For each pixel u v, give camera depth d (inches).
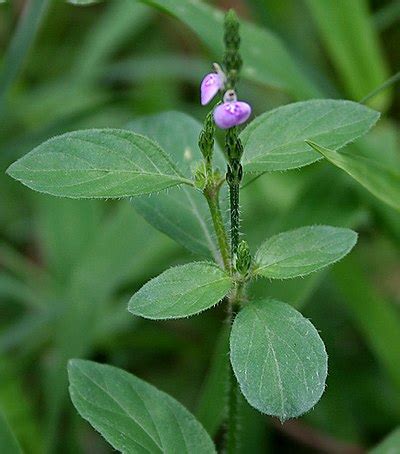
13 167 9.0
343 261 12.9
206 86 8.7
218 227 9.2
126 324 14.7
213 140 9.0
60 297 14.9
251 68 13.0
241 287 9.2
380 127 14.7
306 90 13.2
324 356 8.6
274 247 9.2
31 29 13.0
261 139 9.4
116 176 9.1
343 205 13.0
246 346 8.7
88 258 13.8
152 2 12.4
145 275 14.3
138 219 14.0
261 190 14.7
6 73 13.1
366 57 14.2
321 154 9.3
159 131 10.7
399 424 13.7
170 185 9.1
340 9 14.0
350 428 13.6
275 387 8.5
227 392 10.1
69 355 13.4
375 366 14.1
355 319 13.1
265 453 13.3
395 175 11.3
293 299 12.1
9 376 13.3
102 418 9.4
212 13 12.7
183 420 9.6
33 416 13.6
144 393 9.6
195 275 9.0
